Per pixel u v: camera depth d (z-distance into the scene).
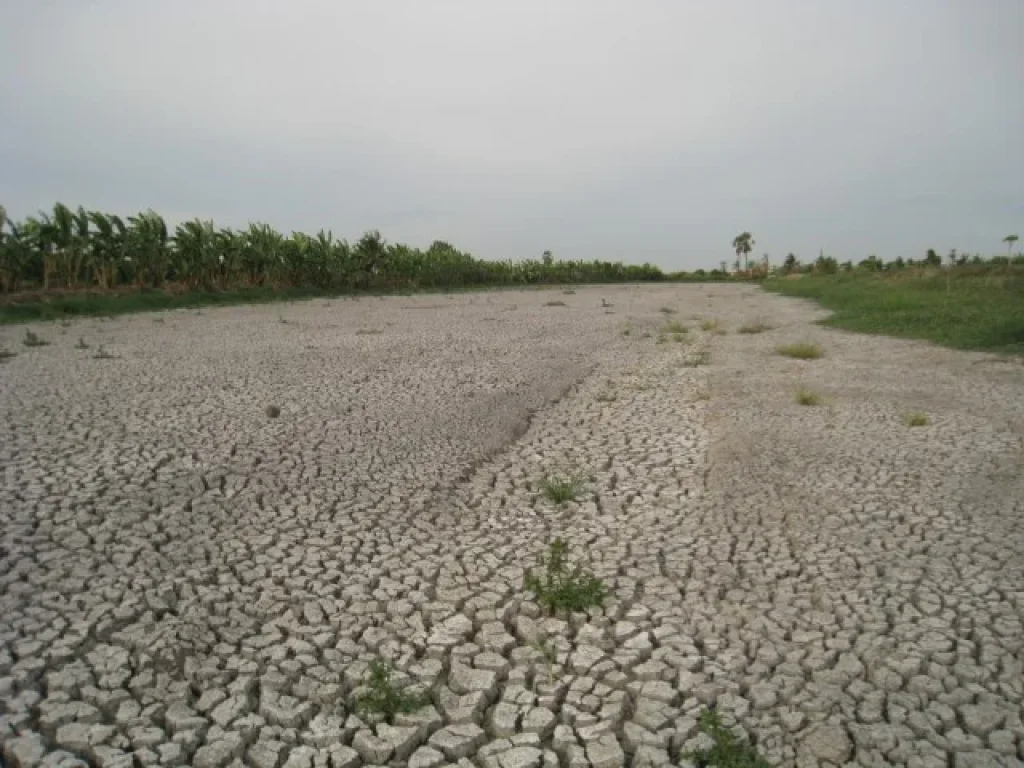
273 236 25.75
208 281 23.39
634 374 9.48
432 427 6.49
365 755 2.45
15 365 9.20
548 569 3.63
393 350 11.36
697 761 2.41
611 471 5.36
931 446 5.85
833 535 4.13
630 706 2.70
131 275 21.52
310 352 10.97
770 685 2.79
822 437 6.18
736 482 5.04
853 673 2.86
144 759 2.37
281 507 4.49
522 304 23.66
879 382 8.70
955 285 20.48
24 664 2.81
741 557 3.86
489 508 4.63
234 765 2.37
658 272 63.75
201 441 5.78
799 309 21.22
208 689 2.76
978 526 4.21
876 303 17.81
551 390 8.30
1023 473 5.14
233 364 9.62
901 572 3.67
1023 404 7.34
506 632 3.17
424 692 2.74
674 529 4.26
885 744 2.46
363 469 5.26
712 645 3.05
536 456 5.76
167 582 3.50
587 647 3.06
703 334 14.27
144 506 4.39
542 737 2.55
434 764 2.41
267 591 3.45
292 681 2.81
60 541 3.89
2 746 2.41
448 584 3.58
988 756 2.40
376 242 30.66
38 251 18.53
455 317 17.84
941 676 2.83
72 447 5.50
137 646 2.98
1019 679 2.79
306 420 6.59
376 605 3.37
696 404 7.57
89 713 2.57
